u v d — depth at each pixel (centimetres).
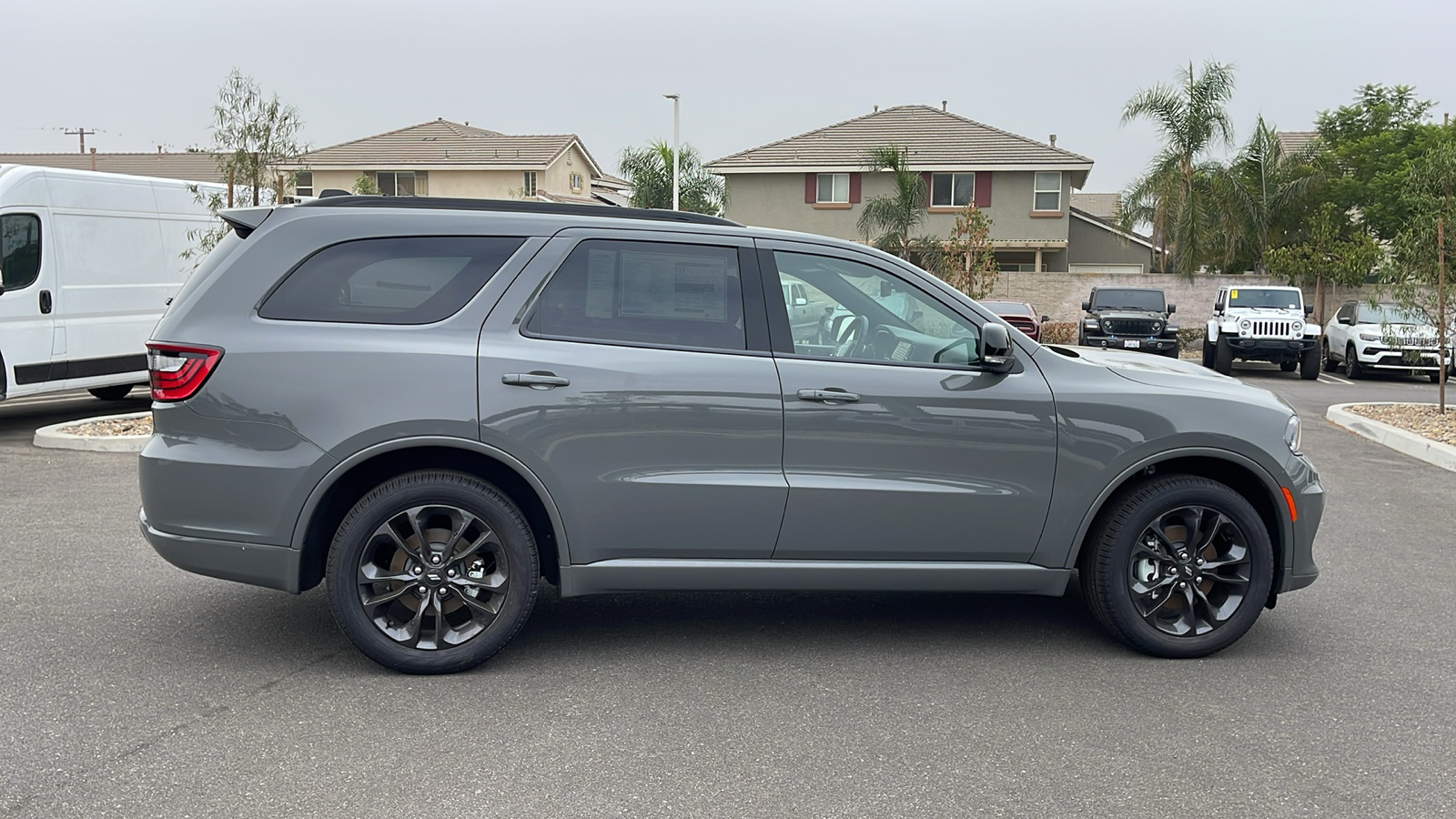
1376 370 2233
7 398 1084
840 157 3756
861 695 434
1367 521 783
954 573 473
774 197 3797
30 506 756
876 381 458
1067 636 516
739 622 532
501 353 439
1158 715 417
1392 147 3544
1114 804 343
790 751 379
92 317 1160
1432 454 1055
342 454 431
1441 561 669
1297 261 2811
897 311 471
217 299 439
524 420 438
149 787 343
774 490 452
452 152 4769
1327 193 3409
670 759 371
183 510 435
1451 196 1316
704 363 450
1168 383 487
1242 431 477
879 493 458
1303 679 460
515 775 356
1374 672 468
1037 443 467
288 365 431
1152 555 479
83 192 1151
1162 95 3134
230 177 1211
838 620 538
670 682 447
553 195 4850
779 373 454
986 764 370
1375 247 2270
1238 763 374
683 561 458
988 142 3744
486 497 442
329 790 344
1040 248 3691
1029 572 477
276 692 428
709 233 463
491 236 453
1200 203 3120
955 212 3678
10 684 430
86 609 530
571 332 449
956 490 464
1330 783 360
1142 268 4050
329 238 446
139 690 427
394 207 455
